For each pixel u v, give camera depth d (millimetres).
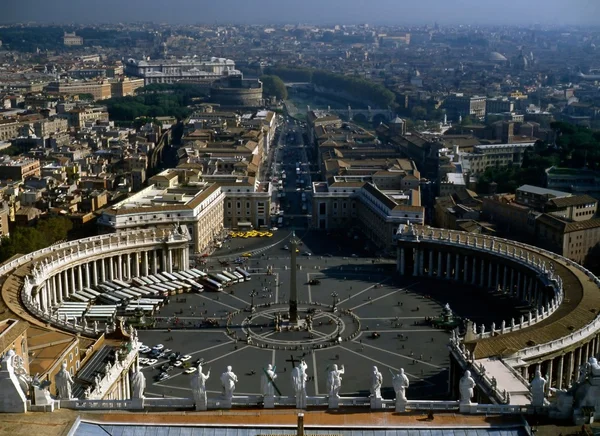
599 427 118312
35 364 171625
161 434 115938
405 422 119875
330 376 124438
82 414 120312
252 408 124688
